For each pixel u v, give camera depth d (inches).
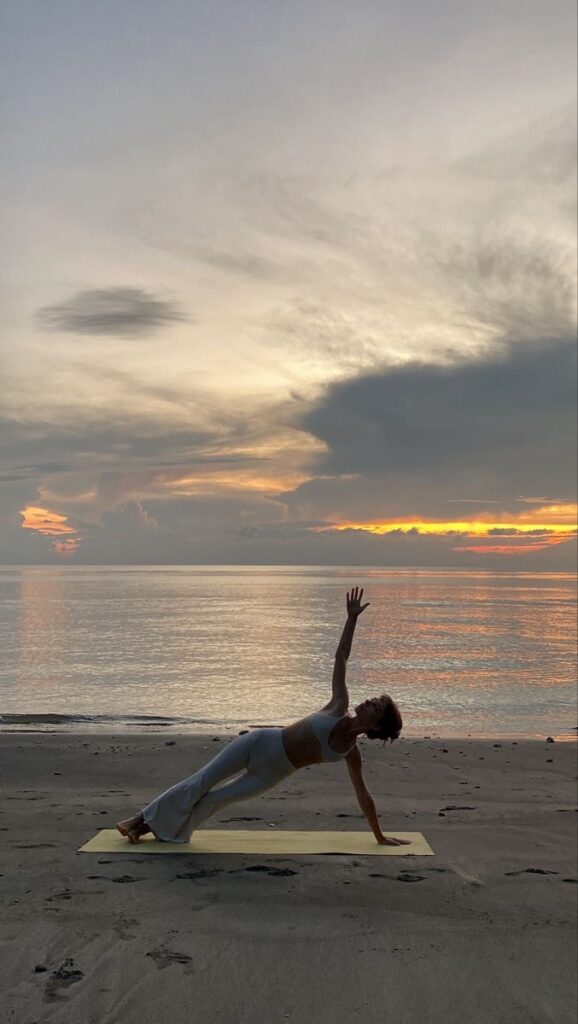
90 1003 129.0
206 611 2480.3
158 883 185.8
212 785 215.8
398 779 339.9
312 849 217.2
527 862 218.4
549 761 400.2
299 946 153.8
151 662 1040.2
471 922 170.4
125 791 300.4
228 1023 125.1
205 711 647.8
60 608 2554.1
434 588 5718.5
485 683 884.6
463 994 138.2
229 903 174.4
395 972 144.9
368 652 1261.1
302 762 211.3
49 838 223.8
